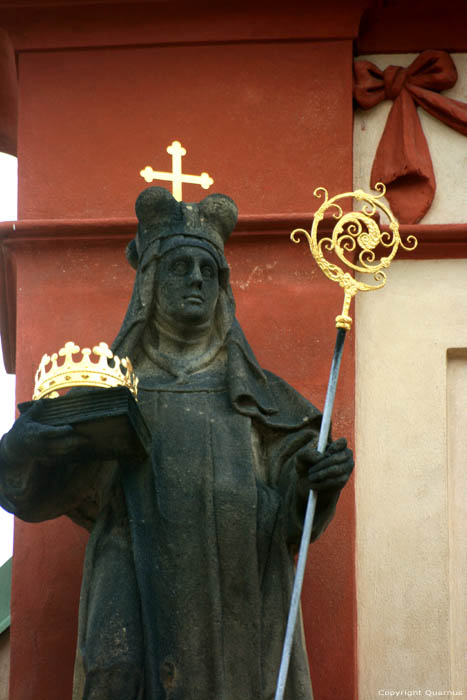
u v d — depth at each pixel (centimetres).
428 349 1570
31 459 1355
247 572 1378
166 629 1361
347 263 1410
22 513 1400
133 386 1388
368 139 1641
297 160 1623
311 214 1593
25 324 1579
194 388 1425
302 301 1575
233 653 1366
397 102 1644
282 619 1382
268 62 1650
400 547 1520
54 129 1644
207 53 1656
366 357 1568
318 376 1554
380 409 1554
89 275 1592
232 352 1439
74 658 1493
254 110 1638
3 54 1691
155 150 1636
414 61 1655
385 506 1530
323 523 1391
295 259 1588
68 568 1515
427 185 1619
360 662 1493
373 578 1513
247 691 1362
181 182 1526
